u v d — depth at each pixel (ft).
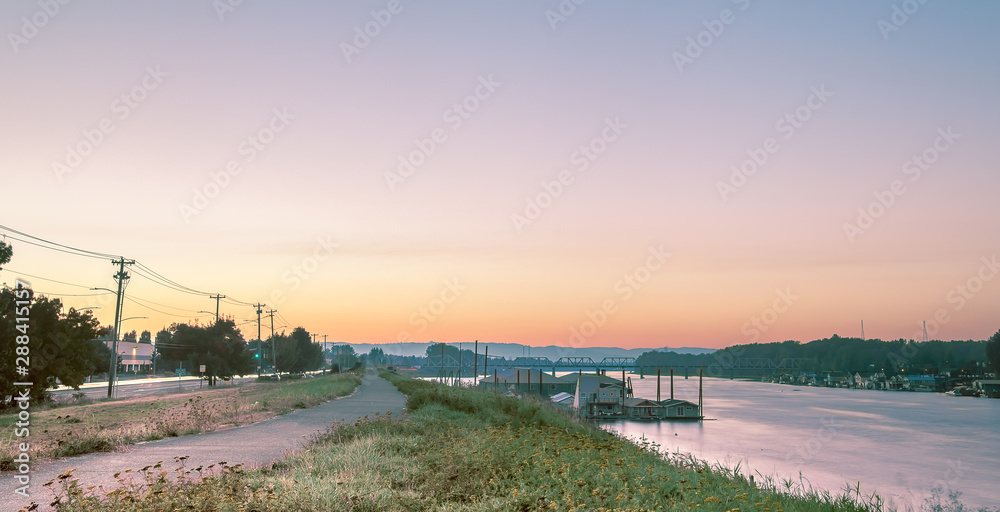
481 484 35.76
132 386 267.59
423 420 71.26
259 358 370.73
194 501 28.73
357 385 245.24
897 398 645.10
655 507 31.81
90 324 159.53
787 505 37.65
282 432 72.59
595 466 41.45
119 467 46.47
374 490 32.09
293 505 28.81
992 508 98.43
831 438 288.51
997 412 454.40
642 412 414.41
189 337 285.02
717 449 222.48
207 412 88.69
